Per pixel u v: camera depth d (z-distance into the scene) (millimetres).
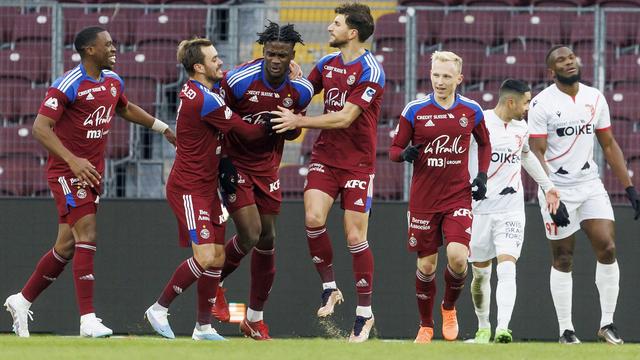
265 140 25234
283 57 24016
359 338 25453
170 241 34219
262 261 26609
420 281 27016
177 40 39250
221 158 25094
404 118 25781
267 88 24641
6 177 37219
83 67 25703
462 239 25734
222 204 26281
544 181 27281
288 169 37656
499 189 27422
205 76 24688
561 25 39156
